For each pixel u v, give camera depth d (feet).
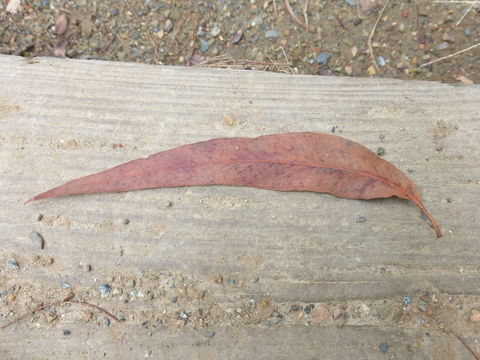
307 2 0.70
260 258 0.42
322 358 0.40
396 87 0.49
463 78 0.65
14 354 0.40
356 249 0.42
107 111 0.47
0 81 0.48
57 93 0.48
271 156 0.41
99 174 0.41
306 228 0.43
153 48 0.70
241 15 0.71
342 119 0.47
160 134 0.46
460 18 0.67
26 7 0.69
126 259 0.42
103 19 0.70
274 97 0.48
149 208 0.43
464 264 0.42
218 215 0.43
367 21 0.69
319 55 0.68
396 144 0.45
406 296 0.41
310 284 0.41
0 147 0.45
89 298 0.41
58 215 0.43
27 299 0.41
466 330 0.40
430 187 0.44
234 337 0.40
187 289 0.41
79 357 0.40
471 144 0.45
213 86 0.49
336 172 0.41
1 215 0.43
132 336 0.40
